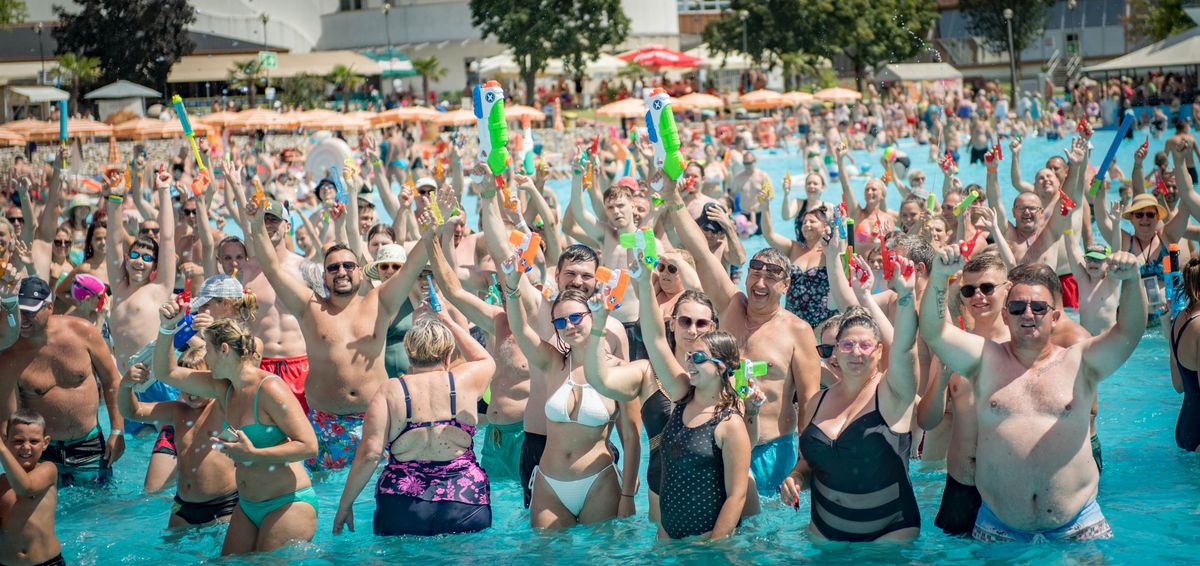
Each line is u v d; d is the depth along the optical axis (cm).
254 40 6662
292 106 5188
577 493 664
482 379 684
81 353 809
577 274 750
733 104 5600
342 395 823
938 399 612
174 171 2628
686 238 750
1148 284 1067
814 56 6150
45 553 622
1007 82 6694
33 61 5141
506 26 5572
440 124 4606
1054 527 570
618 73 6053
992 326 633
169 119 4116
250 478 642
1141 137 3600
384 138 4253
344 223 1112
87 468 822
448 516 662
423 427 663
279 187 2695
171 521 709
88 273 1091
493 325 795
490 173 776
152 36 5081
